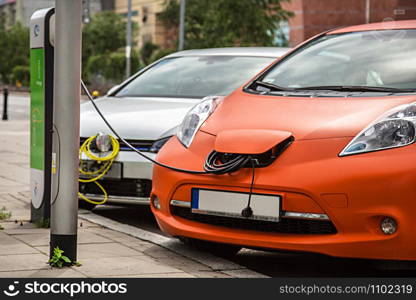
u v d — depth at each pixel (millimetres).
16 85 63125
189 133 4855
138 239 5352
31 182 5895
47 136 5691
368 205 4062
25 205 6770
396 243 4039
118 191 6164
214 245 4941
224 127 4684
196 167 4574
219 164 4508
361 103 4520
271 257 5102
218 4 33906
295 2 56594
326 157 4211
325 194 4129
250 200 4324
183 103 6586
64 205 4359
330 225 4203
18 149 12195
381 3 56625
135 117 6277
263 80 5312
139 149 6070
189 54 7711
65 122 4301
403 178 4016
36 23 5898
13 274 4191
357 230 4105
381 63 5020
